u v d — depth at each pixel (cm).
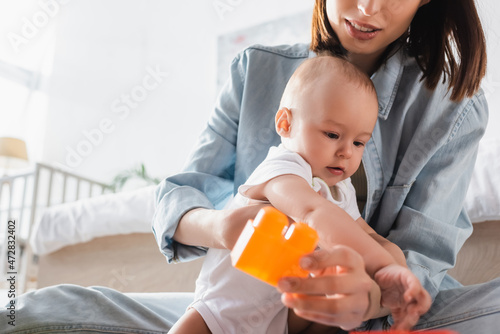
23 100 538
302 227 41
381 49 83
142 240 186
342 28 77
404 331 43
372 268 49
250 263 41
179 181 86
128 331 74
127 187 483
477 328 63
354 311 42
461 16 81
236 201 74
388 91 86
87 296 77
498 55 255
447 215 86
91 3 544
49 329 70
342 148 69
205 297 69
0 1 517
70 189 506
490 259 125
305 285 41
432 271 77
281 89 90
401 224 83
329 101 68
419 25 85
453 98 84
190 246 77
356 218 76
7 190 484
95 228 191
